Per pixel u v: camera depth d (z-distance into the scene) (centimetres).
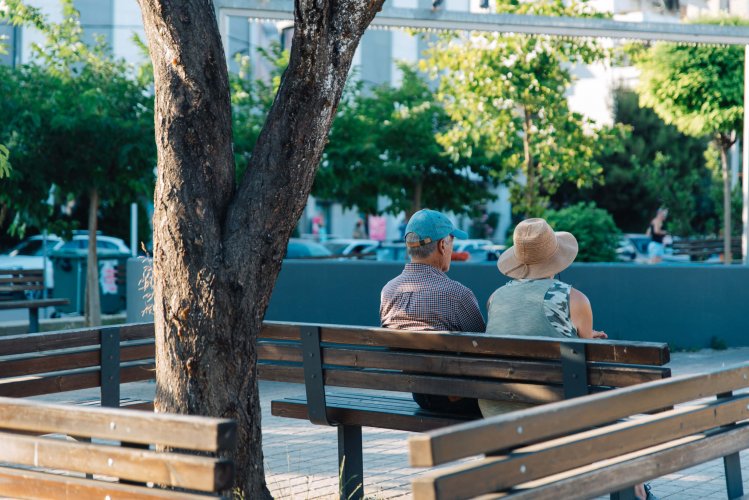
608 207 4538
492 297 595
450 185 2453
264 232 520
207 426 353
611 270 1358
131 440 375
